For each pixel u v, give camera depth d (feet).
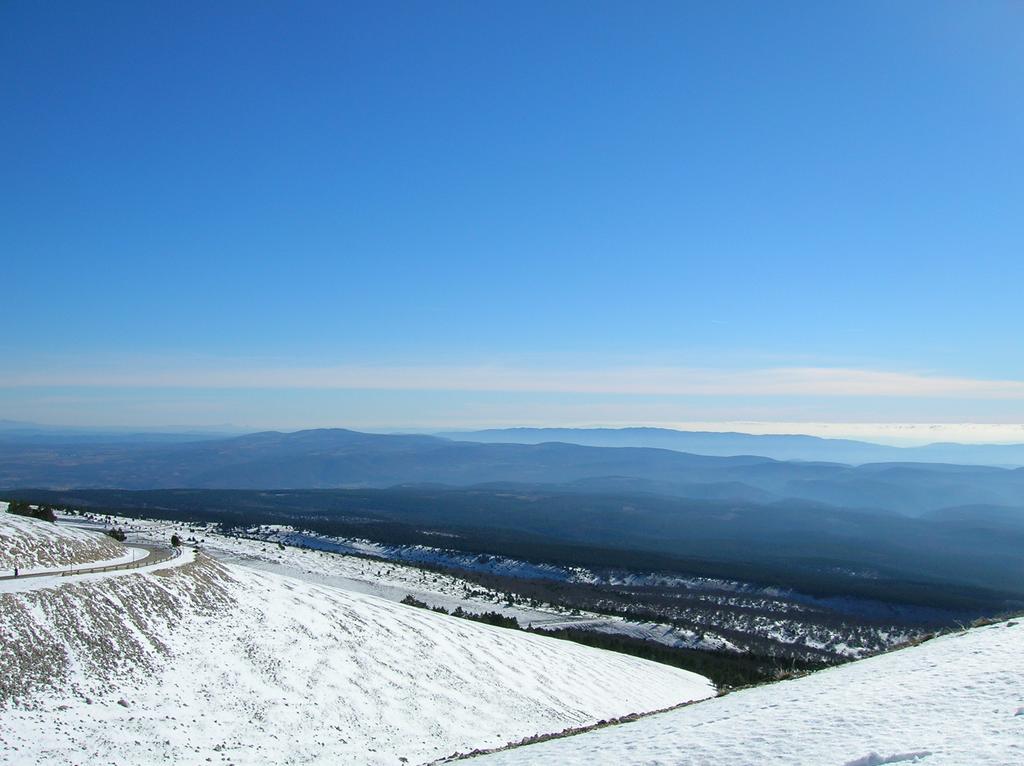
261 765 88.33
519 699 134.92
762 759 42.57
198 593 127.65
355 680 118.32
